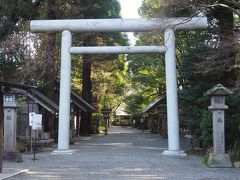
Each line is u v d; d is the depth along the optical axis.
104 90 49.50
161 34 18.91
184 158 16.03
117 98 61.97
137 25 18.09
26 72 21.56
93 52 18.55
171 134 17.69
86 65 38.22
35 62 22.09
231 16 18.52
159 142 27.41
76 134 35.81
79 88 45.31
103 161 14.84
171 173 11.80
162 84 38.31
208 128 16.73
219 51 15.94
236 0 17.31
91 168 12.84
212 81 18.52
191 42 22.55
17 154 14.45
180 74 19.94
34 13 22.77
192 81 19.12
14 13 22.02
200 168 13.01
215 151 13.55
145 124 57.56
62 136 18.14
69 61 18.59
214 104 13.71
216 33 18.95
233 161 14.32
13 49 21.33
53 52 23.66
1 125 11.47
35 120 16.09
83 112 38.50
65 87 18.38
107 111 44.97
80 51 18.56
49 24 18.55
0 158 11.39
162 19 16.64
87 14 26.23
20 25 22.28
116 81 51.59
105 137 34.91
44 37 23.28
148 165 13.69
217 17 19.28
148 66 38.31
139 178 10.81
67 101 18.34
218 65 17.12
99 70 44.66
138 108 63.34
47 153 18.14
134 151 19.33
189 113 19.31
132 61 39.09
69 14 24.41
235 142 16.56
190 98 19.06
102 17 26.86
